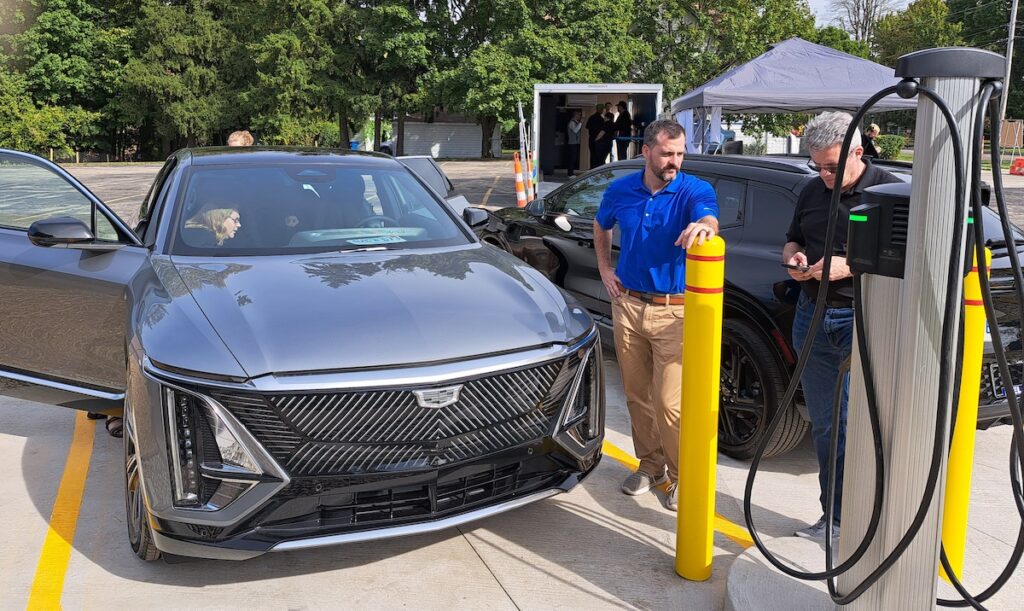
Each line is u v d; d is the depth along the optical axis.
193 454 2.51
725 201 4.20
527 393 2.79
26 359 3.77
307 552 3.08
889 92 2.01
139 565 2.96
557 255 5.60
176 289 3.01
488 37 34.78
